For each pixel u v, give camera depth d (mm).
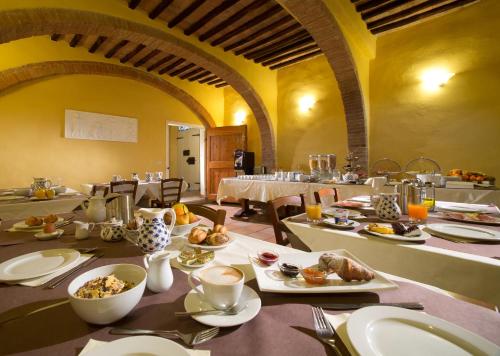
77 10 3074
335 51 3777
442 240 1062
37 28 2945
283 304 609
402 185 1600
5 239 1105
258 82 5410
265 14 3660
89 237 1125
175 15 3783
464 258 865
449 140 3768
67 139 4918
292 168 5586
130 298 529
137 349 425
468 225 1235
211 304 559
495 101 3439
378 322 500
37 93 4605
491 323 522
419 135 4020
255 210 5148
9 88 4344
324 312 574
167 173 6316
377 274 696
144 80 5688
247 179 4148
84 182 5113
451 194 2457
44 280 729
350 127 4410
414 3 3453
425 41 3959
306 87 5359
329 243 1209
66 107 4898
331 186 3195
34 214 2141
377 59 4426
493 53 3443
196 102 6477
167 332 499
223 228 1085
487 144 3500
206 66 4711
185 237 1123
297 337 492
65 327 524
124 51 4809
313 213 1405
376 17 3826
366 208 1713
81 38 4348
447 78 3773
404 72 4152
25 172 4516
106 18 3316
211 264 840
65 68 4609
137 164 5828
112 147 5465
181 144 9562
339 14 3408
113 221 1196
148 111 6004
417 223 1292
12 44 4039
